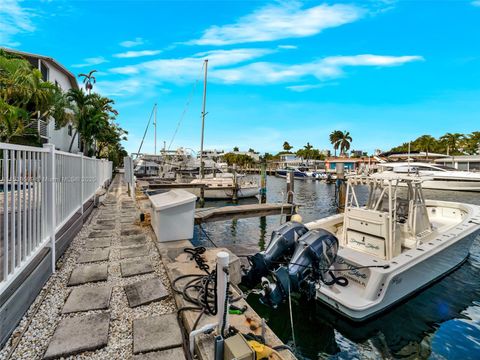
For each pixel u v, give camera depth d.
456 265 6.46
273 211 10.56
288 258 4.75
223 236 10.62
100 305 2.96
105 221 7.21
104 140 35.69
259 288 5.53
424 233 5.97
